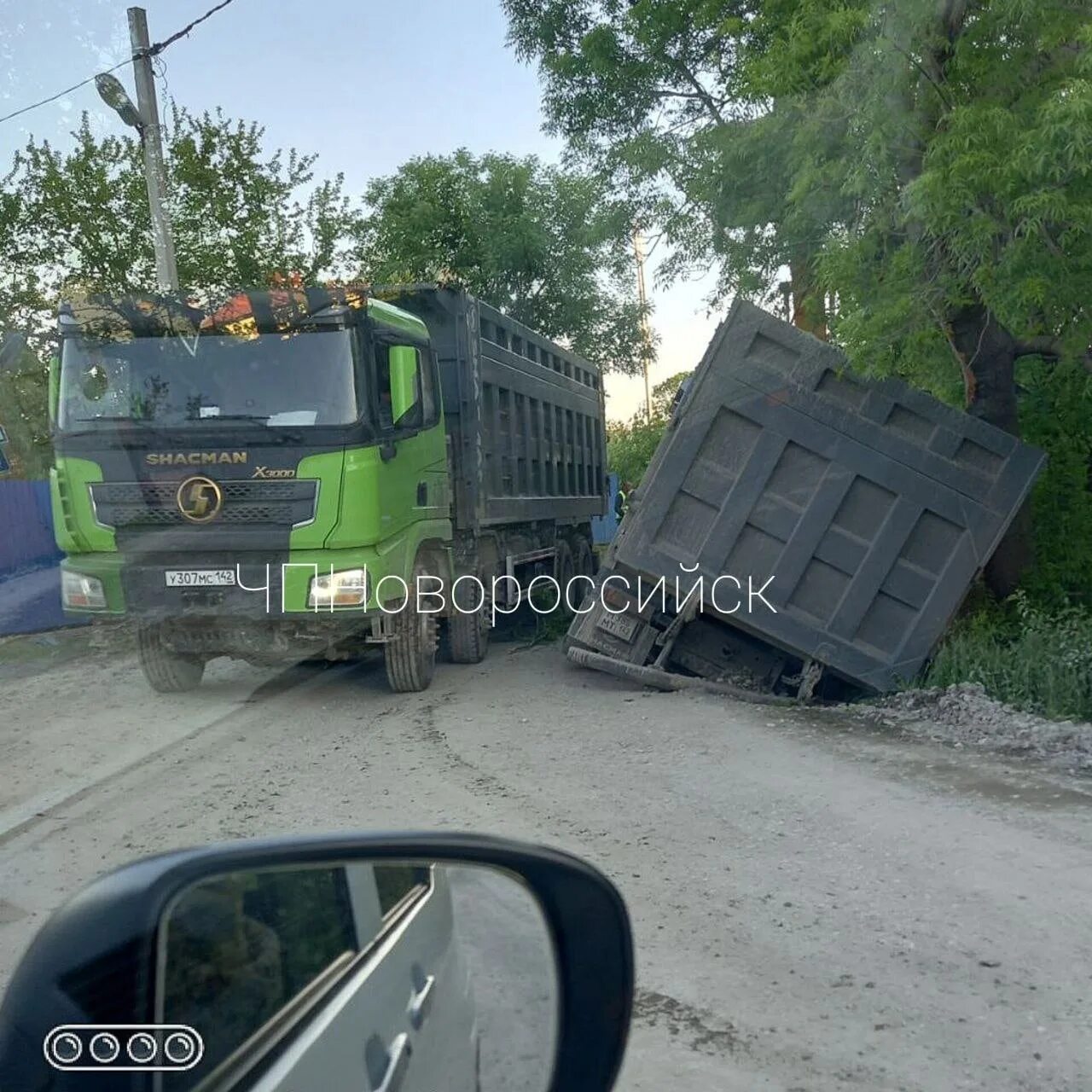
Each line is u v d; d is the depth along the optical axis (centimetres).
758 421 862
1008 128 800
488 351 1084
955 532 859
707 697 872
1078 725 741
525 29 1522
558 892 205
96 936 144
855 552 859
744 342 867
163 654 598
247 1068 151
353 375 755
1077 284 839
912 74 866
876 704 839
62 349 676
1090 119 750
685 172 1277
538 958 204
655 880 479
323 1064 161
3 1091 136
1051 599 1062
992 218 827
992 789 618
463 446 1021
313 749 580
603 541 1630
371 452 761
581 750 696
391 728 698
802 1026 360
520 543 1245
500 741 711
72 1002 140
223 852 160
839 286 922
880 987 386
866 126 884
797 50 906
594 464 1600
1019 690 822
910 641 859
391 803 519
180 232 1095
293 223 1220
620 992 204
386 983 184
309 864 173
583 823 550
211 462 683
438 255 1994
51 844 343
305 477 722
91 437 640
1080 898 461
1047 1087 326
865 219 929
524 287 2031
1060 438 1134
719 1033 355
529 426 1247
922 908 453
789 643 859
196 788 450
